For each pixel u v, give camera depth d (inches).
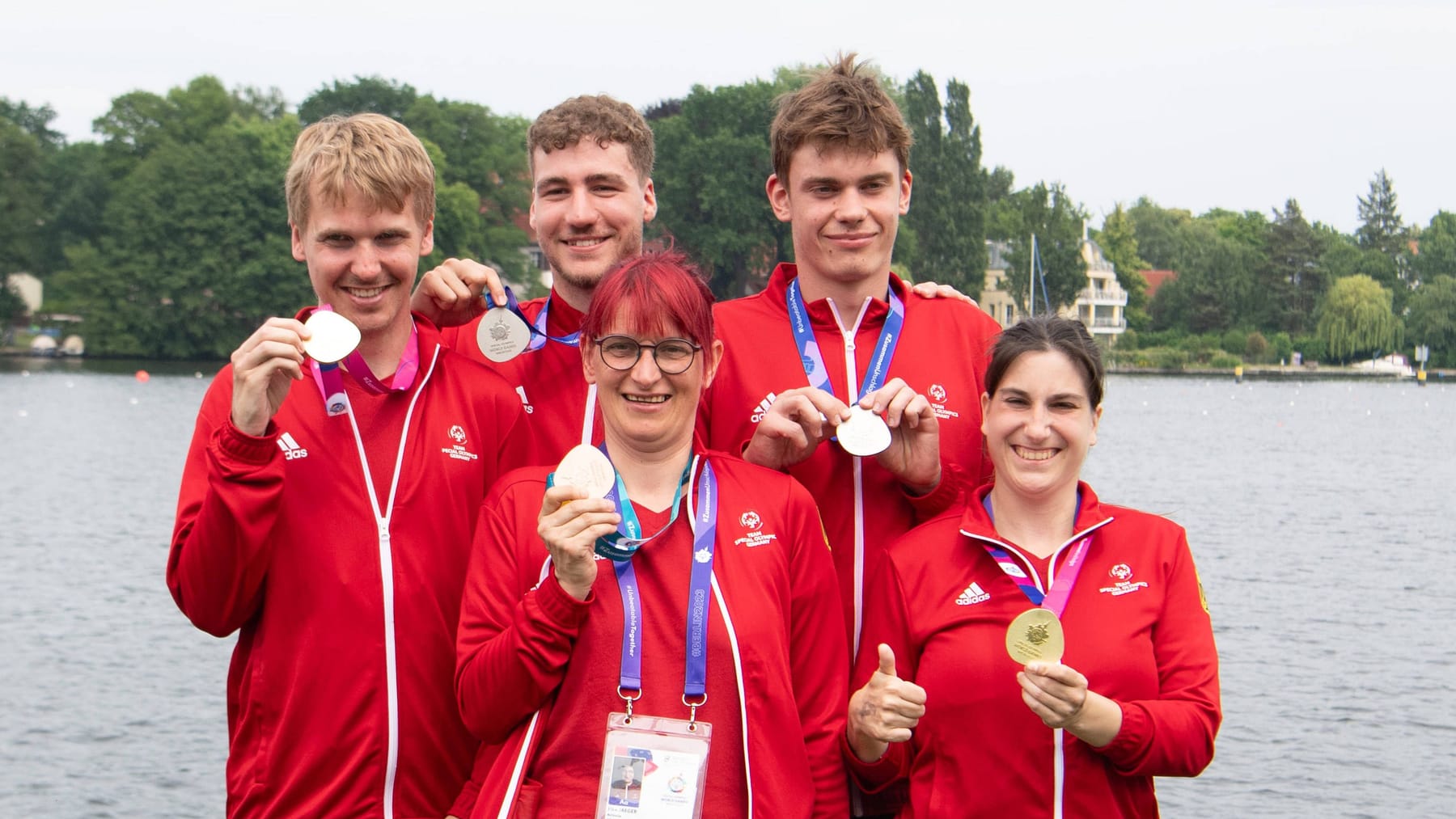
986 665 157.3
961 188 3853.3
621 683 142.6
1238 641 641.6
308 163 165.6
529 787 142.8
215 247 3464.6
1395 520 1142.3
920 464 169.3
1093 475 1503.4
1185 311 5300.2
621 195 189.9
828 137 175.8
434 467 167.2
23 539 911.7
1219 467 1627.7
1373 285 5206.7
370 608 160.7
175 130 3991.1
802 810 145.6
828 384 180.4
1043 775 154.9
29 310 4040.4
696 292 150.3
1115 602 159.6
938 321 188.4
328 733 159.2
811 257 181.8
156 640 605.0
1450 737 482.0
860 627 175.9
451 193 3607.3
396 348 171.5
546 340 191.0
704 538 149.3
